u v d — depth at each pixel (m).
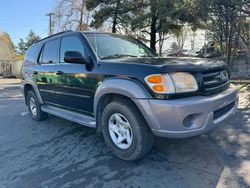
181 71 2.80
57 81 4.31
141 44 4.61
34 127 5.08
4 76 30.98
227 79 3.51
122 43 4.20
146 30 18.19
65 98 4.20
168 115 2.69
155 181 2.76
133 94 2.87
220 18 10.59
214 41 12.85
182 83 2.77
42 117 5.46
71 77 3.88
